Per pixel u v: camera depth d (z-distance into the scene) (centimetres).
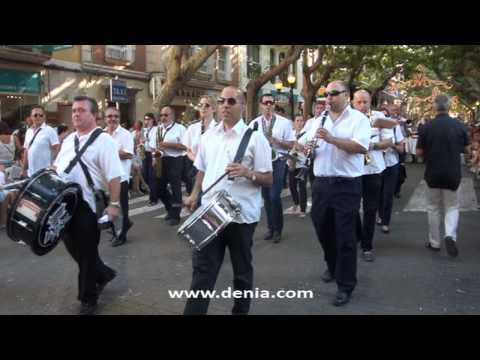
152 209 1066
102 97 1962
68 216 437
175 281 574
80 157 457
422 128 666
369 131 484
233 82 3111
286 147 748
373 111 721
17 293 536
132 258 676
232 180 404
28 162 873
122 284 563
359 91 674
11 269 627
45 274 605
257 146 405
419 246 719
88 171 457
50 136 877
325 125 501
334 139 471
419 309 479
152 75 2216
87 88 1891
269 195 753
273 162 738
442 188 650
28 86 1644
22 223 414
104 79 1967
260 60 3366
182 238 384
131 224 766
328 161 493
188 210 440
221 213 374
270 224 765
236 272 411
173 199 891
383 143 638
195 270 399
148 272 610
